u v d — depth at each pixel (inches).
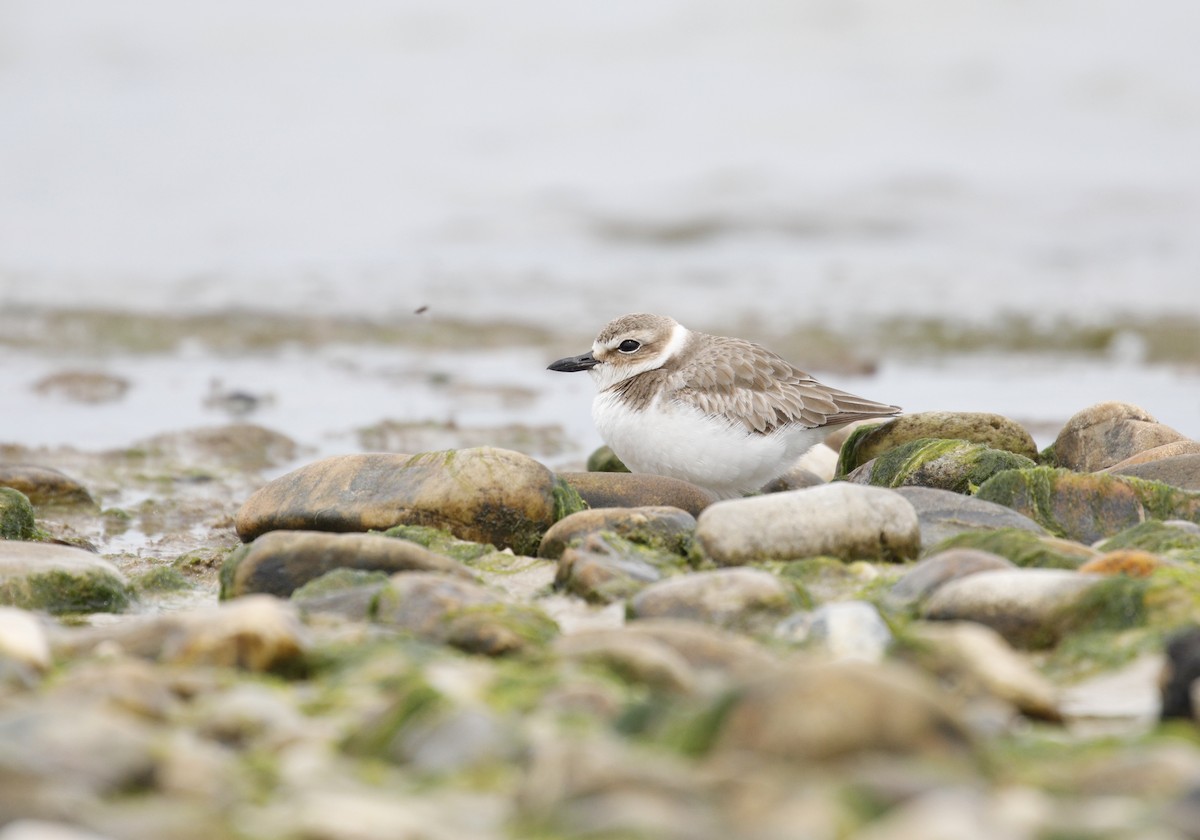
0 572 342.0
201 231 1175.0
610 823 176.6
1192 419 657.6
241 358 824.3
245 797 198.5
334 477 402.3
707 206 1215.6
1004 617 297.7
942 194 1227.2
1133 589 299.0
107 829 174.4
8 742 196.7
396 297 990.4
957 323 908.6
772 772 195.3
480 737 219.3
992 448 454.0
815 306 954.7
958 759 200.5
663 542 369.7
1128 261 1070.4
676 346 503.8
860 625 290.2
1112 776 199.8
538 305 968.3
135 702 232.8
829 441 557.9
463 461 395.2
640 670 258.2
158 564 422.6
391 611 304.3
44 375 757.3
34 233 1153.4
